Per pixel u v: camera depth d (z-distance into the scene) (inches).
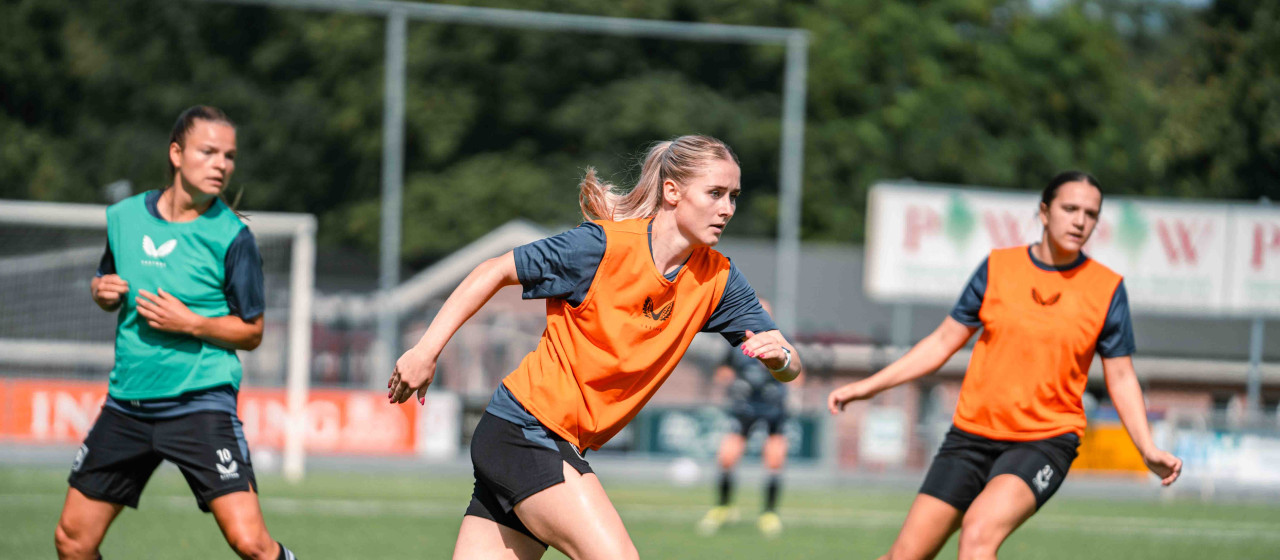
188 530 752.3
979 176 3006.9
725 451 911.7
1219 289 1732.3
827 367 1771.7
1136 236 1733.5
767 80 2977.4
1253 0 2751.0
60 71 2977.4
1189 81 2861.7
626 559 311.7
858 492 1353.3
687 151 324.2
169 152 402.3
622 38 2891.2
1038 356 435.8
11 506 848.3
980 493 435.2
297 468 1274.6
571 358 328.5
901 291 1748.3
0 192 2822.3
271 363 1680.6
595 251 322.3
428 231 2768.2
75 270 1321.4
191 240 399.2
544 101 2925.7
